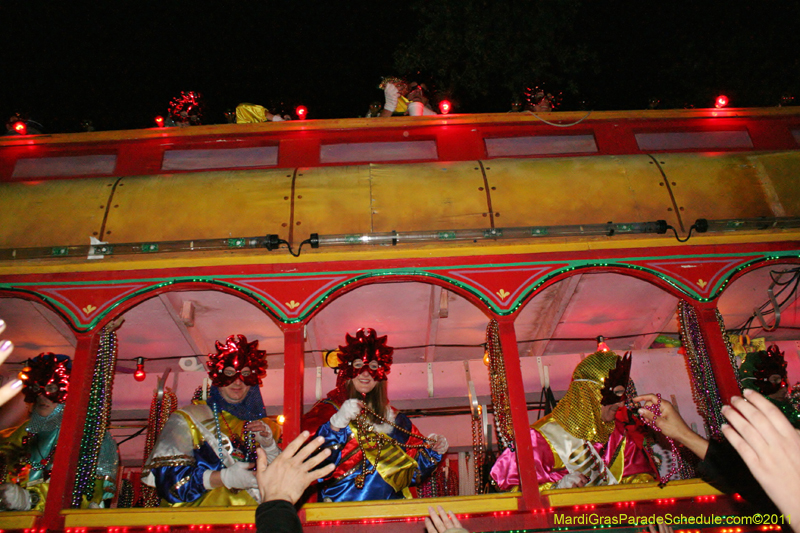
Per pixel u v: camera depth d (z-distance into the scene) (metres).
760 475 1.47
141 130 6.11
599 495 4.60
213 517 4.46
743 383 6.12
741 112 6.39
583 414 5.67
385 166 5.78
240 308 5.89
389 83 7.32
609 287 6.05
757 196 5.67
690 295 5.26
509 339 5.04
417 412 7.47
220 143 6.15
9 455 5.59
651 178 5.71
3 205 5.46
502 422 5.13
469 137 6.18
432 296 5.91
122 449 7.51
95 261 5.21
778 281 6.20
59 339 6.21
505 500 4.59
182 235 5.29
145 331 6.22
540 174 5.70
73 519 4.44
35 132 6.44
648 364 7.48
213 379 5.36
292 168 5.85
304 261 5.23
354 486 5.21
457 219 5.40
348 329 6.56
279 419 5.73
